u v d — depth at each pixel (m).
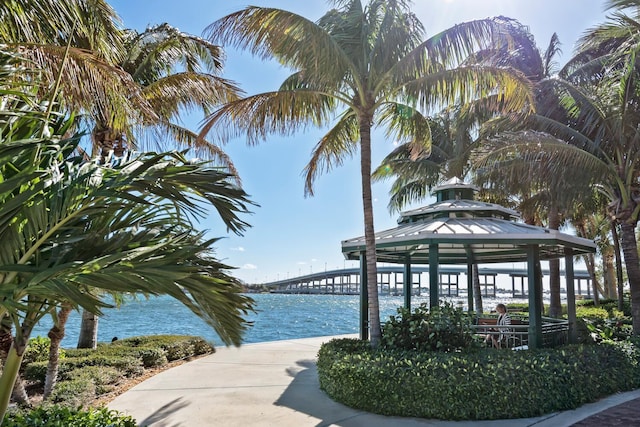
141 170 3.01
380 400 6.30
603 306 24.50
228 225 3.36
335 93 8.45
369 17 8.34
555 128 11.45
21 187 2.83
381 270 80.44
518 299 79.75
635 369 8.12
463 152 15.82
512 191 14.05
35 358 9.00
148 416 6.29
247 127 8.19
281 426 5.82
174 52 10.62
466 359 6.53
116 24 6.20
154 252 2.85
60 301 3.16
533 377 6.35
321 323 38.53
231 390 7.77
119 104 5.93
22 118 3.29
